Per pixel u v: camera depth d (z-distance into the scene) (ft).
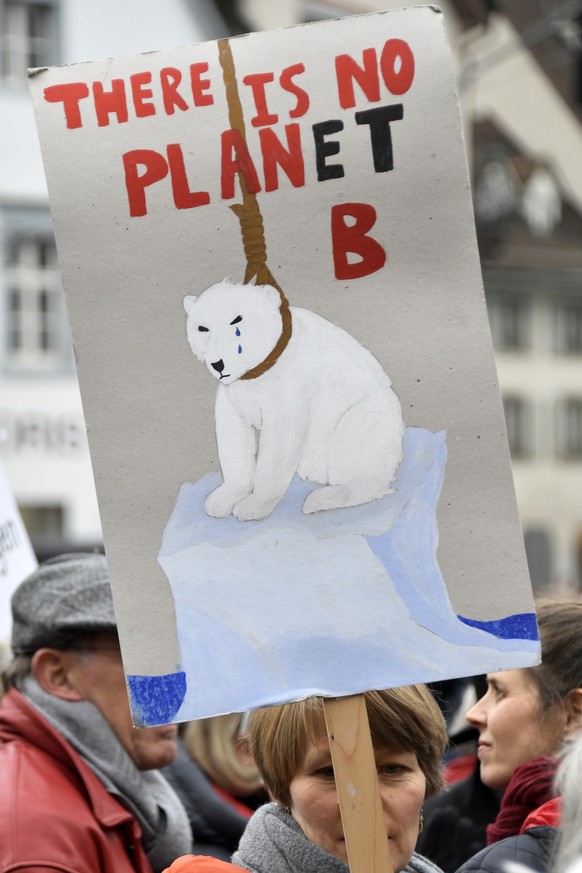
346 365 26.53
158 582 26.21
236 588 26.23
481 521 26.16
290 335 26.61
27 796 31.94
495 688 33.76
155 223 26.73
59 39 259.60
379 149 26.68
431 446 26.32
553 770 31.42
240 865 27.04
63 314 268.62
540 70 391.45
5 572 43.01
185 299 26.63
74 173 26.73
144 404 26.48
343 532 26.35
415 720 26.63
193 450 26.48
